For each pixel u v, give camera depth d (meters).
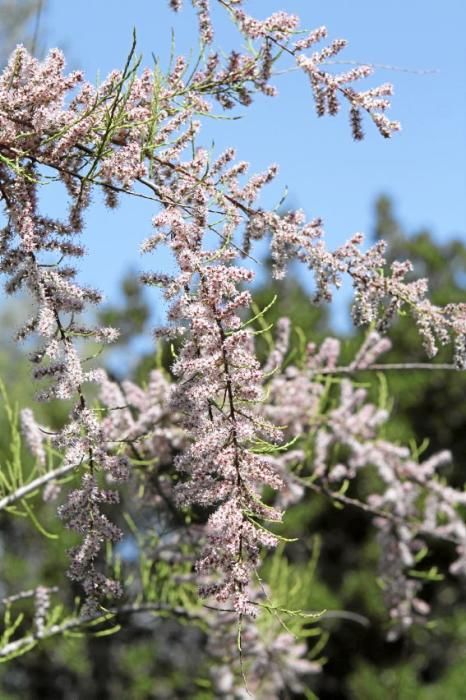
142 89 3.03
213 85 3.19
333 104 3.09
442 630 17.08
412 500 6.39
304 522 16.58
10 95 2.84
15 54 2.89
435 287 21.28
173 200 2.84
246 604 2.44
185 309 2.60
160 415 5.05
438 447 19.09
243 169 3.02
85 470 2.83
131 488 5.46
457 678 16.22
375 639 17.38
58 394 2.66
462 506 13.42
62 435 2.71
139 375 14.77
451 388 18.52
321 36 3.11
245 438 2.54
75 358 2.69
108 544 5.53
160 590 5.92
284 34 3.11
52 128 2.83
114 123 2.78
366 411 6.11
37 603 5.23
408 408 18.91
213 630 6.06
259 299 18.47
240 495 2.51
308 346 5.96
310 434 5.99
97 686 17.17
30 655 16.38
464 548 6.61
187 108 3.06
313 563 6.75
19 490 4.98
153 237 2.77
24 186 2.76
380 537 6.48
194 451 2.53
